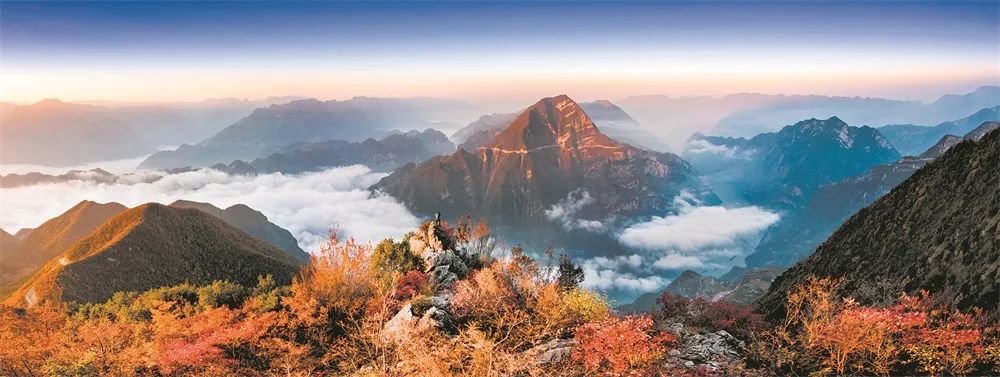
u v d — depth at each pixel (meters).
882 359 23.08
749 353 26.19
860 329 23.44
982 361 23.00
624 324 24.31
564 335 29.16
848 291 48.22
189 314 47.84
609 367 23.81
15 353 40.22
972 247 36.56
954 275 36.16
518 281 34.94
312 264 46.72
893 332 24.06
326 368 32.19
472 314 31.80
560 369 24.08
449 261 54.41
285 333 36.75
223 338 33.84
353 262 44.72
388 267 52.00
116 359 34.97
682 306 35.53
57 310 75.75
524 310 30.83
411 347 24.44
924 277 39.44
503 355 22.81
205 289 55.88
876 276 46.03
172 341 35.06
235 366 33.78
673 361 24.61
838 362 23.17
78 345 38.34
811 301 29.97
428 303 33.19
